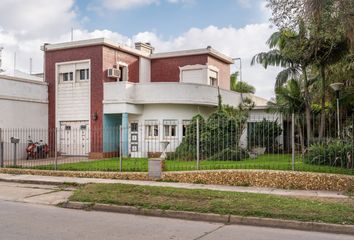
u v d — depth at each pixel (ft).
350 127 53.01
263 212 28.43
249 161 49.65
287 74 62.39
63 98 81.61
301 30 45.62
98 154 75.10
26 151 75.92
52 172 51.60
